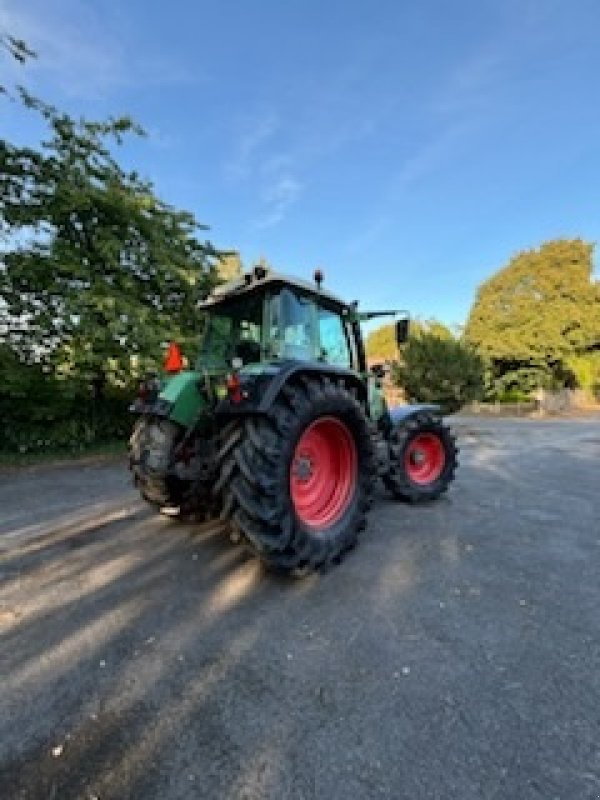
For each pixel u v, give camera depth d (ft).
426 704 5.58
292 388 9.60
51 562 10.01
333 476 10.64
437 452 15.47
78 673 6.21
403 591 8.56
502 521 12.72
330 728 5.21
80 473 20.52
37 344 25.96
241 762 4.76
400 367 57.36
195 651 6.70
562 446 29.09
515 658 6.49
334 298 12.37
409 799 4.33
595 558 10.07
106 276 26.96
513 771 4.64
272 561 8.80
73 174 26.37
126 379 26.99
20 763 4.75
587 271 72.33
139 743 5.01
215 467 9.95
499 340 72.02
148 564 9.86
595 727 5.21
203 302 12.28
